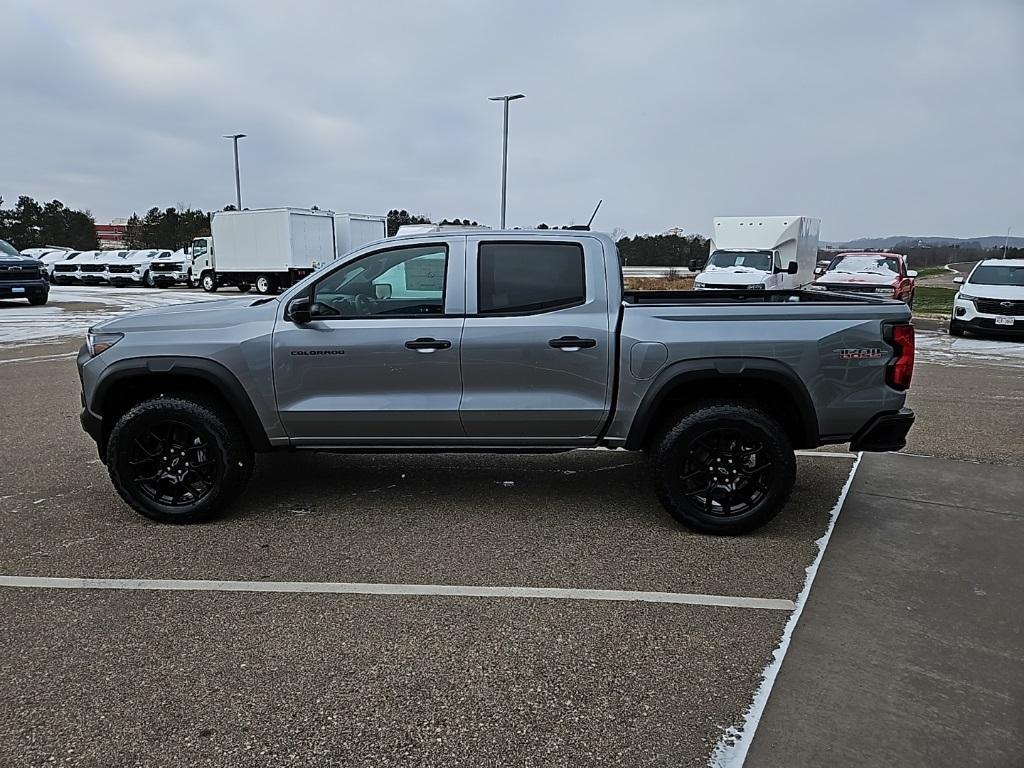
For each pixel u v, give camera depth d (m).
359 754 2.49
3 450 6.22
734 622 3.38
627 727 2.63
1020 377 10.16
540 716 2.69
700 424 4.29
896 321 4.28
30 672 2.95
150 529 4.48
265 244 27.20
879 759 2.46
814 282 19.94
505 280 4.45
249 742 2.55
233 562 4.01
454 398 4.45
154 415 4.46
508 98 27.36
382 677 2.93
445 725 2.64
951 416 7.65
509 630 3.30
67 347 12.98
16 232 71.88
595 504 4.97
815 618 3.41
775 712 2.71
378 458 6.12
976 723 2.65
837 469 5.80
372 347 4.41
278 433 4.57
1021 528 4.54
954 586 3.74
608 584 3.76
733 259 18.67
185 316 4.64
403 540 4.33
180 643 3.18
